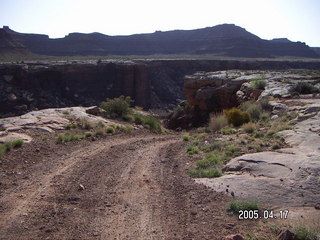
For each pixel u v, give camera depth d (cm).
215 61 11019
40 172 836
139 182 755
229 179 713
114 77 8188
